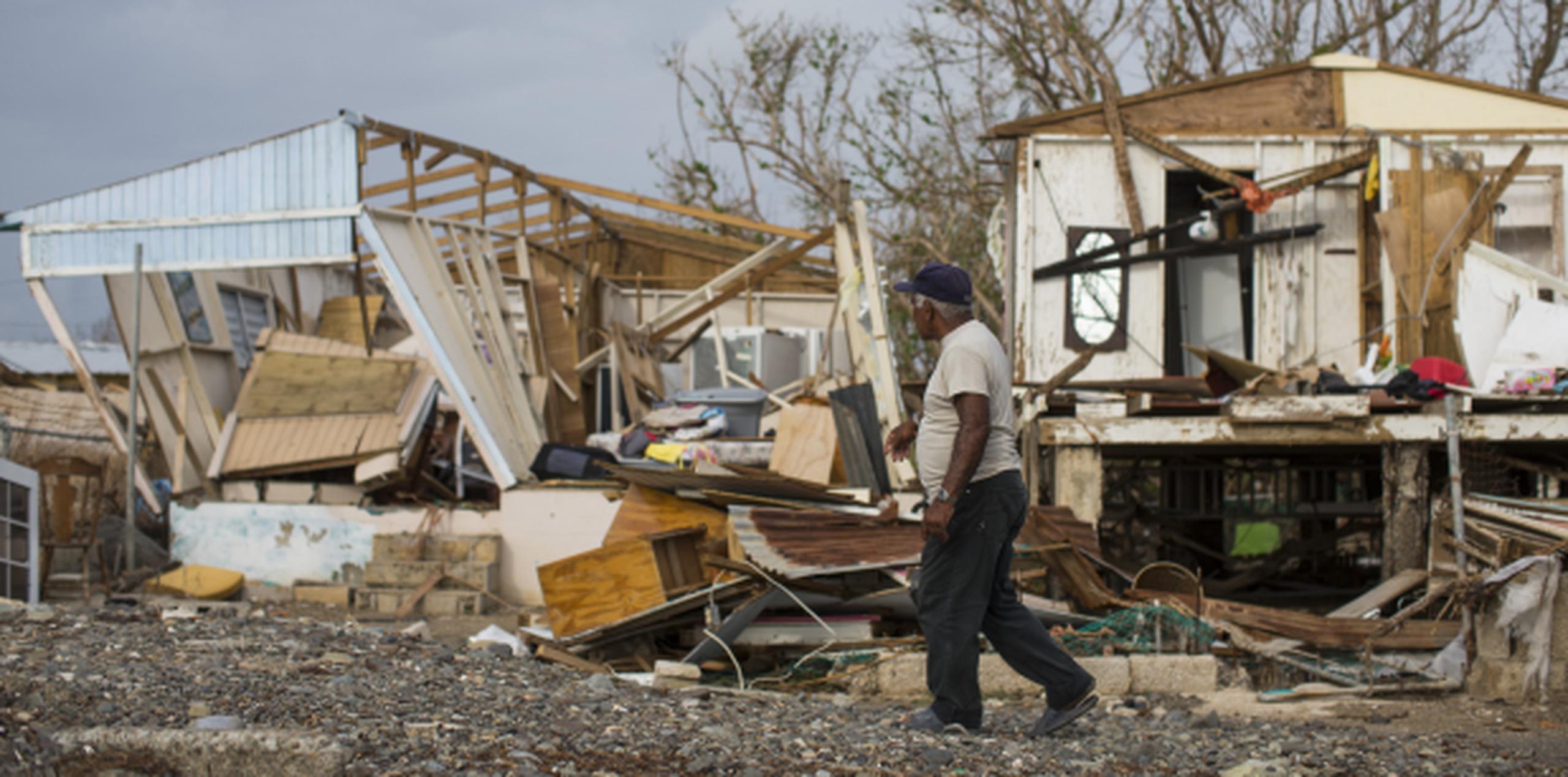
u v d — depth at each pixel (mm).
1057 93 21656
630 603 7070
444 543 10523
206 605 9383
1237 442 8367
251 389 11992
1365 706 5766
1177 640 6551
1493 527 6992
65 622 5781
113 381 23562
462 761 3732
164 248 11875
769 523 6918
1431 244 10492
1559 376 8906
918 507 7516
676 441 11266
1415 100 11586
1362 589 10391
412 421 11383
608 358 15469
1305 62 11633
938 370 4422
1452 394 8234
